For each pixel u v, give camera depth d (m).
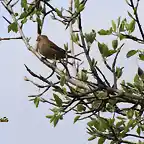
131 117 10.27
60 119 10.51
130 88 10.46
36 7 11.36
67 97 10.79
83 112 10.62
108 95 10.21
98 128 10.39
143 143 10.32
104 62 10.01
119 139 10.32
